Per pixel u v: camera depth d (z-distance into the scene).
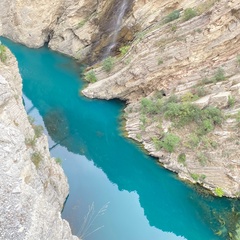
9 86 21.00
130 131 32.62
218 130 28.12
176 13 36.03
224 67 31.91
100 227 24.20
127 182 28.39
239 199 26.45
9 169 15.43
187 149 28.38
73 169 29.28
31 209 14.52
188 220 25.73
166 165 29.14
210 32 32.31
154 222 25.39
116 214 25.58
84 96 37.91
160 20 38.38
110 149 31.52
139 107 33.88
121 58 37.62
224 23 31.92
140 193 27.56
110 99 37.12
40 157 21.77
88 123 34.56
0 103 19.31
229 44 32.44
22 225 13.72
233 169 26.62
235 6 31.14
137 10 40.16
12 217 13.81
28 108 36.69
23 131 20.95
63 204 24.91
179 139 28.75
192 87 32.44
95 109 36.25
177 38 33.53
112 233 24.03
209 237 24.44
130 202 26.64
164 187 27.98
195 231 24.92
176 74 34.00
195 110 29.33
